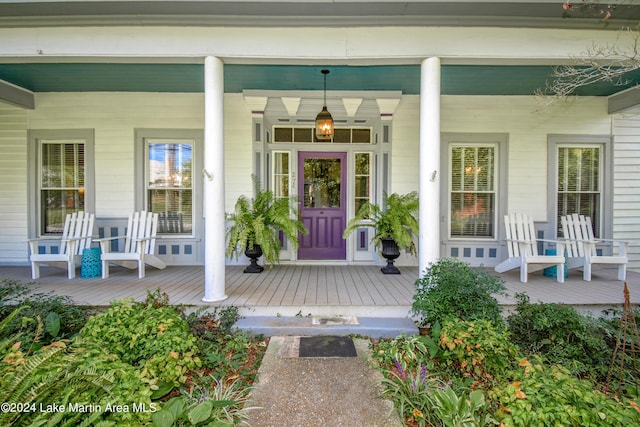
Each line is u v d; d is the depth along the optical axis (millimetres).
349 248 5801
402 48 3498
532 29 3475
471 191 5766
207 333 2904
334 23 3443
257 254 5043
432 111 3531
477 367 2357
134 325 2434
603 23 3398
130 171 5602
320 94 5371
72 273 4629
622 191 5727
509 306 3521
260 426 1964
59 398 1579
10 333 2482
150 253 5137
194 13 3314
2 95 5020
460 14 3311
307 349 2883
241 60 3617
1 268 5363
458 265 3080
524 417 1670
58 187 5676
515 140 5684
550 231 5691
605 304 3539
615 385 2377
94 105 5566
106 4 3184
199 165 5637
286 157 5840
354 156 5844
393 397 2219
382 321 3348
